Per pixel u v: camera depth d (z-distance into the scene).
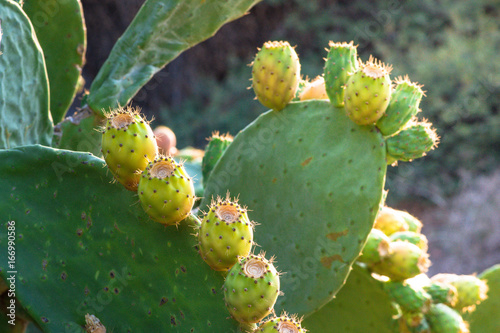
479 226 4.12
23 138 1.04
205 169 1.20
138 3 5.39
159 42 1.11
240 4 1.11
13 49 0.99
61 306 0.89
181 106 5.62
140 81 1.11
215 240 0.81
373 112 0.99
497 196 4.25
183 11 1.09
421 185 4.71
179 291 0.86
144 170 0.83
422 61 5.05
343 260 1.02
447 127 4.86
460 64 4.88
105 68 1.10
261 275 0.80
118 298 0.88
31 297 0.89
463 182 4.63
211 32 1.12
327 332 1.16
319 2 5.63
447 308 1.10
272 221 1.06
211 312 0.84
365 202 1.01
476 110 4.81
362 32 5.31
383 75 0.98
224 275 0.84
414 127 1.02
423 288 1.11
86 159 0.87
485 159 4.82
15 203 0.90
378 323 1.14
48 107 1.07
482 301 1.31
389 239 1.11
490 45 5.09
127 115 0.84
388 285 1.10
